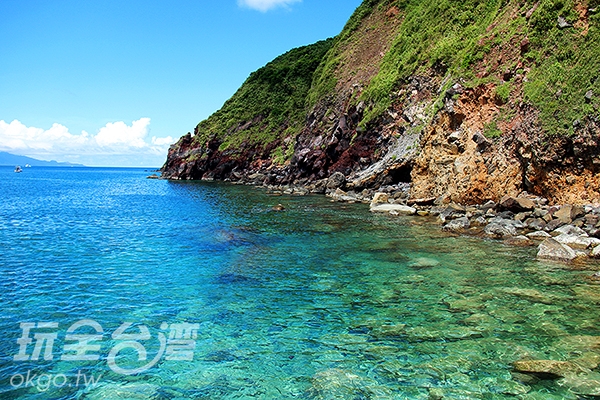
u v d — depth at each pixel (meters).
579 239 12.95
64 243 15.95
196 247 14.98
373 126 36.78
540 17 20.91
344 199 29.70
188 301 9.35
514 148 19.56
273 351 6.91
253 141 64.88
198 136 73.69
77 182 73.62
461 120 23.16
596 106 15.87
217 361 6.60
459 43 31.84
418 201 23.47
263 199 33.19
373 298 9.31
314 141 46.50
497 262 11.79
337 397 5.51
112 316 8.44
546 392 5.46
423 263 11.98
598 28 17.89
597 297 8.79
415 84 34.53
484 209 19.14
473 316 8.04
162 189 49.34
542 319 7.75
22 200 36.03
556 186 17.31
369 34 54.53
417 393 5.55
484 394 5.47
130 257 13.53
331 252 13.82
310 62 71.44
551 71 18.78
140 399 5.53
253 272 11.63
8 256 13.71
